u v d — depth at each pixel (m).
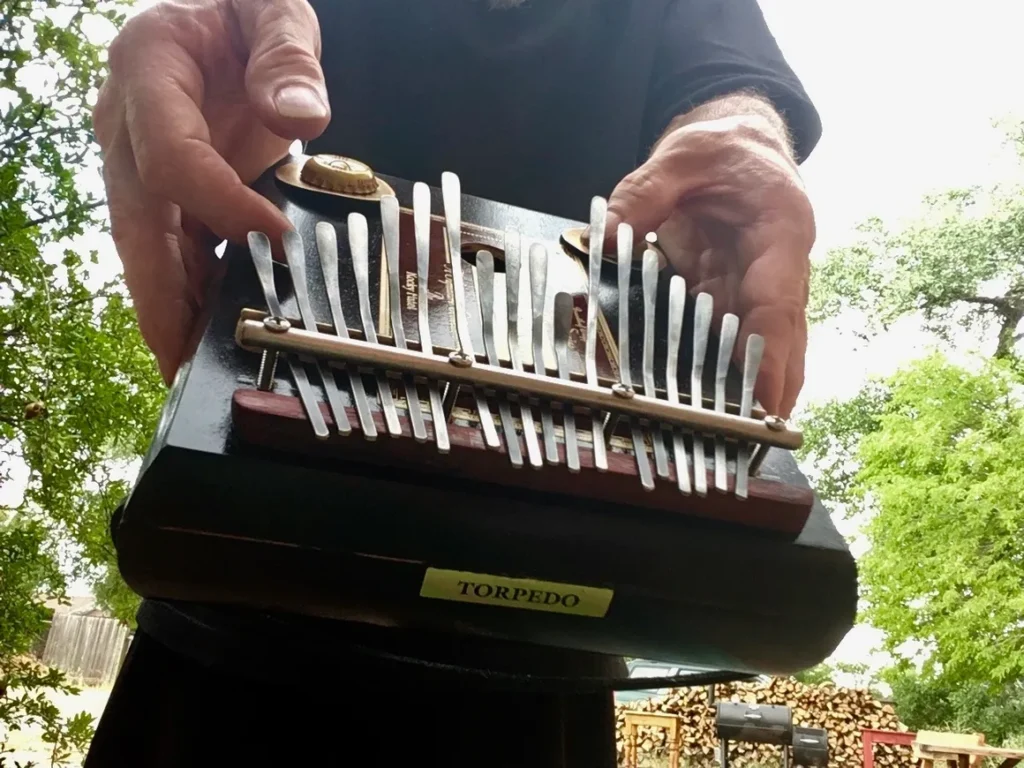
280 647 0.54
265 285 0.47
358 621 0.48
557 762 0.61
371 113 0.88
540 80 0.89
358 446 0.45
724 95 0.81
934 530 6.20
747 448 0.54
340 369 0.48
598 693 0.68
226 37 0.59
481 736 0.59
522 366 0.52
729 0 0.88
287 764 0.56
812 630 0.52
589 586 0.49
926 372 6.57
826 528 0.54
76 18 1.49
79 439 1.54
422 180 0.88
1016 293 8.87
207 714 0.57
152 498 0.42
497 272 0.67
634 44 0.89
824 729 8.20
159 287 0.57
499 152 0.89
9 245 1.41
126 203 0.57
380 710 0.57
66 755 1.52
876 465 6.71
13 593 1.54
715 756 8.27
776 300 0.61
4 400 1.46
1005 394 6.30
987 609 5.92
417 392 0.48
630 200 0.63
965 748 6.33
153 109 0.53
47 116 1.50
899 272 9.02
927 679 6.92
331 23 0.89
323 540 0.44
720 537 0.51
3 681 1.46
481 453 0.47
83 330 1.52
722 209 0.65
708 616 0.51
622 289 0.56
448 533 0.46
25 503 1.58
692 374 0.55
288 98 0.53
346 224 0.63
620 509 0.50
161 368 0.60
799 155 0.83
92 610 10.08
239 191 0.53
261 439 0.44
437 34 0.88
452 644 0.55
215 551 0.43
